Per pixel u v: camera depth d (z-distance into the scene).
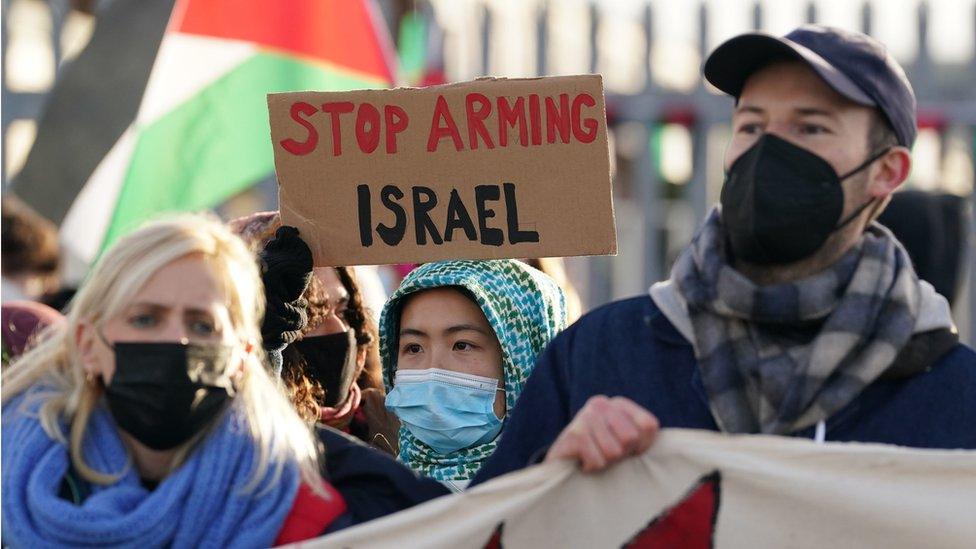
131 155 6.55
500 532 3.67
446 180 4.47
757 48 3.87
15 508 3.63
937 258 5.98
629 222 12.57
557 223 4.42
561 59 12.52
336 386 4.95
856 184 3.87
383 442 5.24
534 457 3.84
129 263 3.67
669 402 3.87
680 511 3.69
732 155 3.96
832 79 3.79
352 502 3.88
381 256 4.49
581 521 3.69
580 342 4.04
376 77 6.88
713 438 3.70
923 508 3.65
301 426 3.89
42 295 7.11
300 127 4.51
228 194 6.62
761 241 3.83
